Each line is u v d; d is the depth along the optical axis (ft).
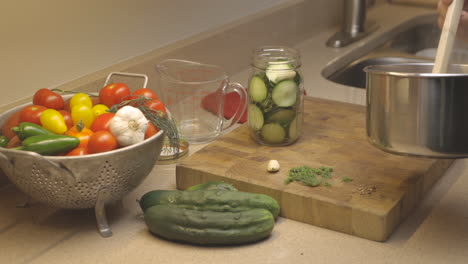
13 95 3.46
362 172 3.16
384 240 2.76
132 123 2.66
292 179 3.07
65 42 3.74
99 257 2.67
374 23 6.59
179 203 2.80
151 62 4.30
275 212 2.86
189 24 4.82
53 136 2.59
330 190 2.96
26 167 2.56
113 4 4.05
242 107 4.29
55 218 3.02
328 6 6.57
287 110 3.46
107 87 3.10
